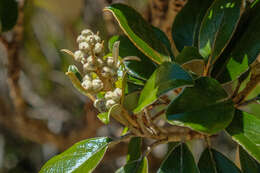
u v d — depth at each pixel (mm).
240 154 466
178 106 421
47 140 857
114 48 417
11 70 693
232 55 459
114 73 418
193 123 414
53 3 708
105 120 422
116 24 646
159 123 629
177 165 438
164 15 612
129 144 482
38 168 1663
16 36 661
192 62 470
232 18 458
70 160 450
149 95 419
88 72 419
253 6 467
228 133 429
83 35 417
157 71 425
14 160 1650
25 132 862
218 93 429
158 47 462
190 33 513
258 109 806
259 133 427
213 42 461
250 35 456
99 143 454
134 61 474
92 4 705
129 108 473
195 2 517
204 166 457
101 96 460
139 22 465
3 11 575
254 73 456
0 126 1548
